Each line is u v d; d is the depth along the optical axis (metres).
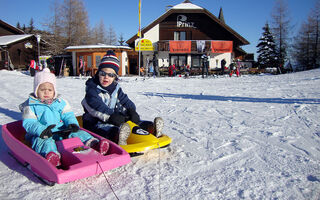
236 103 7.62
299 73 21.38
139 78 20.55
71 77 21.88
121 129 2.87
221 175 2.68
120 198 2.20
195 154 3.30
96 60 23.31
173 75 24.36
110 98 3.56
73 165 2.28
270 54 44.81
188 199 2.20
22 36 30.31
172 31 27.06
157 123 3.18
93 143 2.79
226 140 3.92
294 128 4.62
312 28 38.97
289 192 2.33
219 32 27.36
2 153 3.21
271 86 12.36
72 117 3.24
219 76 23.33
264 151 3.41
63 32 39.09
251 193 2.31
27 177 2.57
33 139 2.80
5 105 6.90
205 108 6.83
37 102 3.00
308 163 2.99
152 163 2.99
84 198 2.20
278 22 38.59
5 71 22.81
